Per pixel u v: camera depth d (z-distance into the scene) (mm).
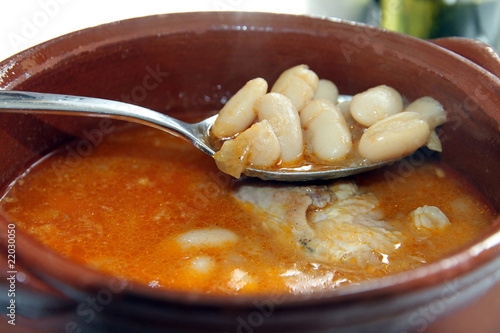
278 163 196
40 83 202
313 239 186
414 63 212
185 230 192
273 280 177
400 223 195
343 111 212
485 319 157
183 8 342
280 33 226
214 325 138
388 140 193
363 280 177
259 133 192
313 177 197
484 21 291
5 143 195
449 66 206
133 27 219
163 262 182
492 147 194
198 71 233
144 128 227
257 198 199
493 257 145
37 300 146
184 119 237
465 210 199
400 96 213
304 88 211
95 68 215
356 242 184
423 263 182
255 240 189
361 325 141
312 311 136
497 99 192
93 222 193
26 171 206
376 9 327
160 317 138
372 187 207
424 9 291
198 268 179
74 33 211
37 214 194
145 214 196
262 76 237
